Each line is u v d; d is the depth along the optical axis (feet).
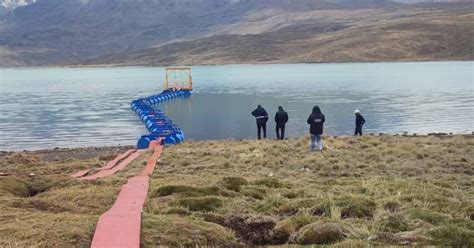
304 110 193.16
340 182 60.90
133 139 142.72
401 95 239.09
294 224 39.29
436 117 166.09
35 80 536.83
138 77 548.31
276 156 89.40
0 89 377.91
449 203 44.80
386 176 69.46
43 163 96.27
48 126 172.24
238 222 40.98
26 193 58.23
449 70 475.31
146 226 36.94
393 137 114.62
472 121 155.74
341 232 36.24
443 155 86.84
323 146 98.12
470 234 34.63
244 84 355.77
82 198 50.03
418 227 37.58
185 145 112.16
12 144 138.72
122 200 48.14
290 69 619.67
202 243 35.65
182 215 42.32
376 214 41.55
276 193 51.01
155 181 59.77
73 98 281.74
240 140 119.34
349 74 450.30
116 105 237.04
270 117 177.27
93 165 89.10
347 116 174.40
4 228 36.83
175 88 303.27
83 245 33.71
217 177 63.67
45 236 34.91
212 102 241.35
